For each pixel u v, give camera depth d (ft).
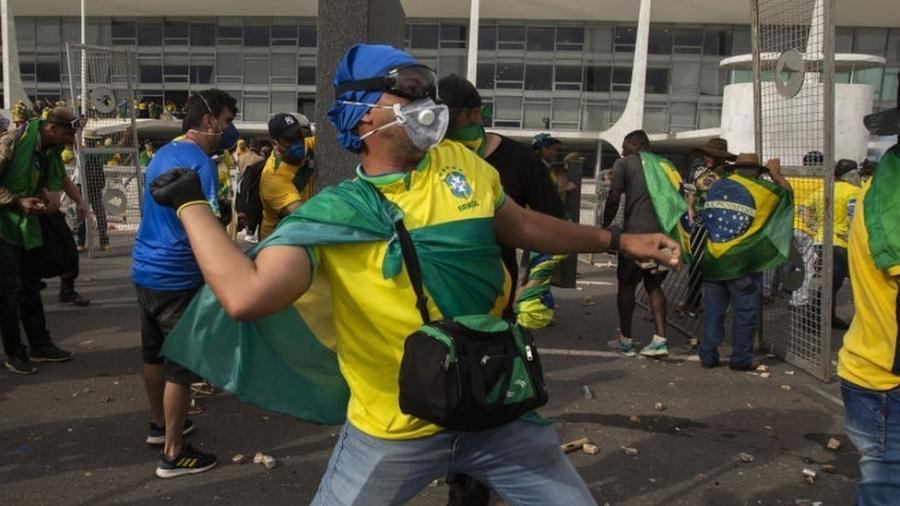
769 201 19.38
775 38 21.68
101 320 24.45
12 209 17.65
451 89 10.33
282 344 6.89
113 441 14.35
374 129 6.35
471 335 6.03
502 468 6.69
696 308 26.43
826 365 19.24
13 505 11.68
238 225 19.29
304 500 12.14
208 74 111.14
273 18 109.19
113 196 42.11
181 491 12.32
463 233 6.36
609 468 13.61
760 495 12.66
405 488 6.55
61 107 19.20
